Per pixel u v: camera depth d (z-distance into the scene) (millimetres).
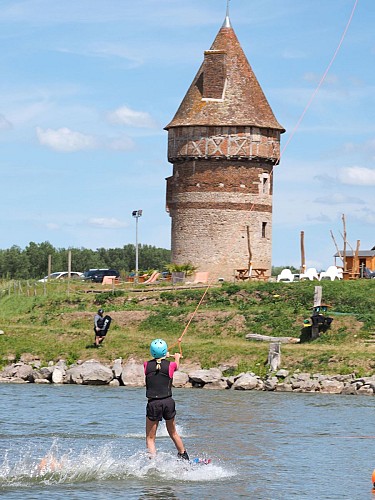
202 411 41625
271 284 75188
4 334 65438
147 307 74438
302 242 84562
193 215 91500
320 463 28344
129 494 23578
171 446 30781
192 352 59094
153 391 26641
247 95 91875
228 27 93625
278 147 93312
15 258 180875
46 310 77812
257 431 35000
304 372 54500
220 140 90500
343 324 63562
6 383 56031
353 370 53812
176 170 92938
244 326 67375
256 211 91812
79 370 55875
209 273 90938
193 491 24078
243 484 25062
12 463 27250
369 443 32250
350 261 100188
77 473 25703
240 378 53688
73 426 35594
